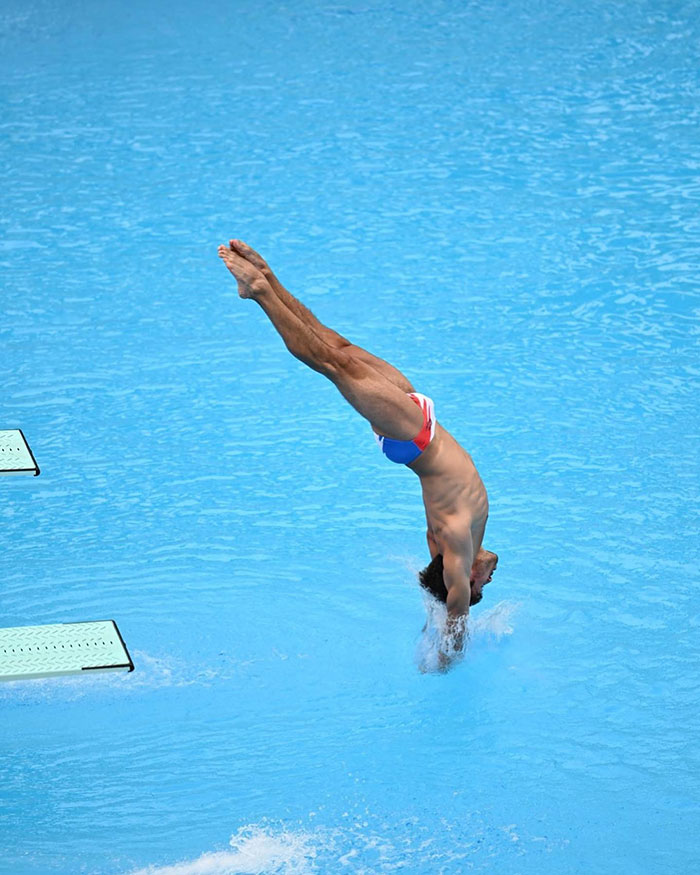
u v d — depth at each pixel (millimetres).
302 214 25562
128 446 18297
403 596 15164
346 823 11742
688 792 12102
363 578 15484
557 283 22703
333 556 15914
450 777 12359
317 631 14594
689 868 11094
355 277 23000
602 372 19922
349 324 21328
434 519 13586
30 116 30625
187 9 38500
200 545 16094
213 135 29422
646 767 12461
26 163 28078
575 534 16172
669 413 18797
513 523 16406
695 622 14594
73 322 21750
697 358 20234
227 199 26297
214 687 13750
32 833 11570
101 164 28016
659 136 28828
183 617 14758
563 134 29047
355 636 14523
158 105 31188
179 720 13281
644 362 20188
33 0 39219
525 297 22266
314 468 17859
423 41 35375
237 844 11422
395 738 12969
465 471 13469
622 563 15609
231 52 34719
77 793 12172
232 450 18250
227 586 15312
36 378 19984
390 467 17953
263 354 20906
